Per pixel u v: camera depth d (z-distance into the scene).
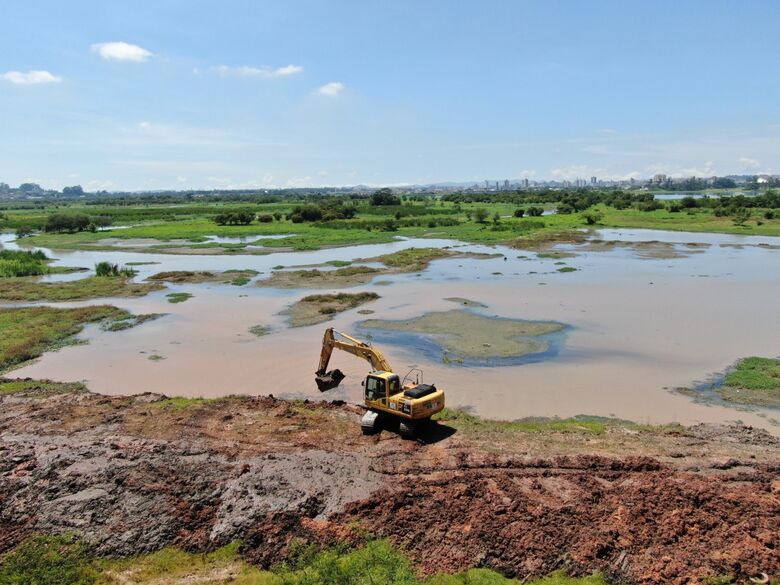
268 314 42.47
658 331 35.75
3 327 38.91
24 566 14.59
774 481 17.73
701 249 75.25
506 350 32.56
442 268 62.38
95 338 37.00
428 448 20.69
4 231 124.19
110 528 15.95
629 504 16.22
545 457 19.72
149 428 22.59
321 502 17.06
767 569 13.69
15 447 20.28
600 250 75.69
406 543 15.28
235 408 24.86
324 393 27.31
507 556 14.59
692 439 21.33
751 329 35.88
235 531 15.83
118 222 140.50
